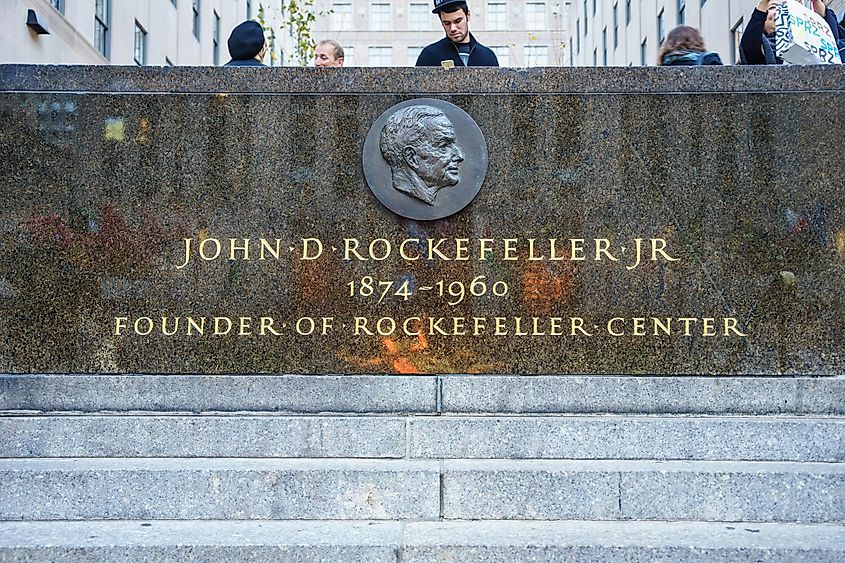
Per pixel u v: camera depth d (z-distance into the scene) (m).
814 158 5.08
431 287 5.07
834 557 3.77
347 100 5.12
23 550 3.84
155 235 5.09
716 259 5.06
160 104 5.13
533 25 56.34
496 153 5.10
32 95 5.14
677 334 5.03
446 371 5.03
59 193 5.11
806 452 4.57
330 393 4.92
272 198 5.11
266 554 3.86
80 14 18.06
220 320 5.06
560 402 4.90
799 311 5.04
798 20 5.38
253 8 33.91
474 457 4.61
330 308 5.07
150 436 4.65
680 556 3.82
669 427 4.62
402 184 5.06
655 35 28.84
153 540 3.93
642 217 5.08
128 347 5.05
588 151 5.10
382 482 4.29
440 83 5.13
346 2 58.91
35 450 4.64
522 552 3.85
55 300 5.07
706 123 5.10
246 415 4.83
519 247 5.08
